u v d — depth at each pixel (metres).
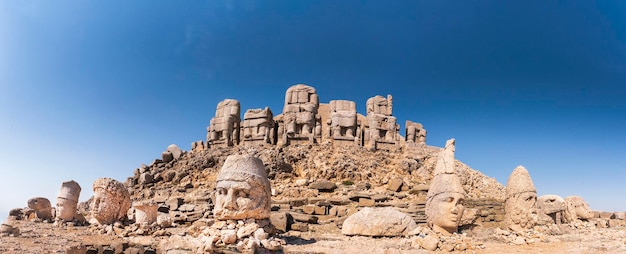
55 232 18.91
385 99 32.09
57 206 21.19
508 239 15.85
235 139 31.69
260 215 14.66
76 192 21.69
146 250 15.92
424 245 14.59
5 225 18.19
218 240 13.75
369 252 14.02
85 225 21.12
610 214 23.95
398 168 26.80
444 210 16.59
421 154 29.61
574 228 18.55
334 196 22.97
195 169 28.06
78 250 15.78
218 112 32.75
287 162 27.08
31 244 16.61
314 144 29.83
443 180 17.12
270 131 31.02
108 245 16.28
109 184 19.83
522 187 17.72
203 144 32.75
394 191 23.55
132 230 18.19
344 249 14.20
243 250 13.41
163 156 30.19
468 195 23.75
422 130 32.47
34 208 22.55
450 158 17.55
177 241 14.72
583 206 21.52
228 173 14.72
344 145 30.17
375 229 16.31
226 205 14.40
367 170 26.22
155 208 19.14
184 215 21.22
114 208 19.81
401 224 16.39
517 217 17.45
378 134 30.91
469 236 16.75
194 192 24.09
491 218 20.31
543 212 21.08
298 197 22.84
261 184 14.77
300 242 15.55
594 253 13.45
